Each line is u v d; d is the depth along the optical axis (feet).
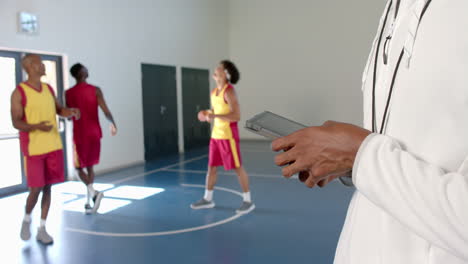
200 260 9.64
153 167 22.93
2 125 16.78
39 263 9.60
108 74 21.74
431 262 1.34
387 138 1.35
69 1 19.15
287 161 1.49
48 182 11.14
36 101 10.80
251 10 34.94
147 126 25.03
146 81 24.88
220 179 19.25
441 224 1.14
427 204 1.17
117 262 9.59
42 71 11.09
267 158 25.21
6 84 16.87
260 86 35.22
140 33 24.22
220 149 13.50
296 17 33.50
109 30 21.75
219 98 13.17
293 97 34.19
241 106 35.96
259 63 35.09
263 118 1.85
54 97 11.78
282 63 34.30
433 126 1.30
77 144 13.66
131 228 12.15
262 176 19.67
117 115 22.44
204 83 32.07
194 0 30.22
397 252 1.42
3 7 16.06
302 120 34.09
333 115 33.01
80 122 13.67
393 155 1.28
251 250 10.20
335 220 12.52
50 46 18.21
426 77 1.32
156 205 14.76
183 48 28.91
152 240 11.09
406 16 1.52
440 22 1.32
